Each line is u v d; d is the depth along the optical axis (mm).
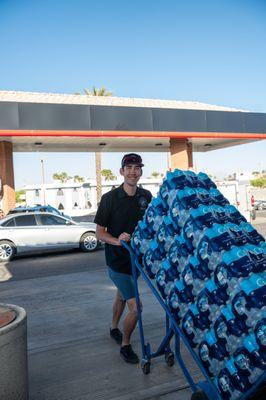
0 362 2771
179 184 3203
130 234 4012
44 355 4441
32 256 12820
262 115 18406
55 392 3613
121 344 4516
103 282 8086
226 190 19047
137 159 3984
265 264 2613
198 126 17094
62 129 14961
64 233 12797
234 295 2545
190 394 3512
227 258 2621
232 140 19734
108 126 15617
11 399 2828
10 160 17344
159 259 3318
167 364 4031
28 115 14523
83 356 4367
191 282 2926
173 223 3160
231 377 2533
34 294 7340
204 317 2791
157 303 6359
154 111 16344
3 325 2846
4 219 12328
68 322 5602
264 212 31500
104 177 57281
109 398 3480
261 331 2355
